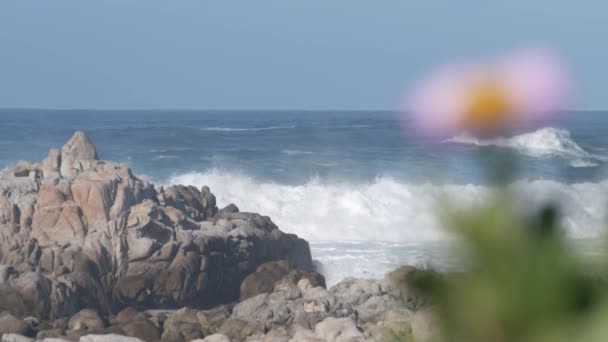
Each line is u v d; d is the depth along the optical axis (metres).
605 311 3.32
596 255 3.52
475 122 3.51
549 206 3.64
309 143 190.12
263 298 57.06
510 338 3.43
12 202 66.50
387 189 111.75
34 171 71.75
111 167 73.06
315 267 80.00
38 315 56.81
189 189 78.38
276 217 107.94
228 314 57.41
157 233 68.25
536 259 3.49
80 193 67.56
